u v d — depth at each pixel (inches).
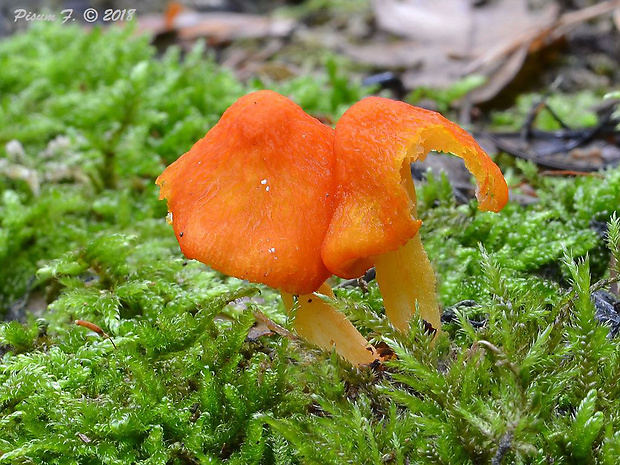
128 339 7.3
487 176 6.7
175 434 6.8
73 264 8.0
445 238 8.3
